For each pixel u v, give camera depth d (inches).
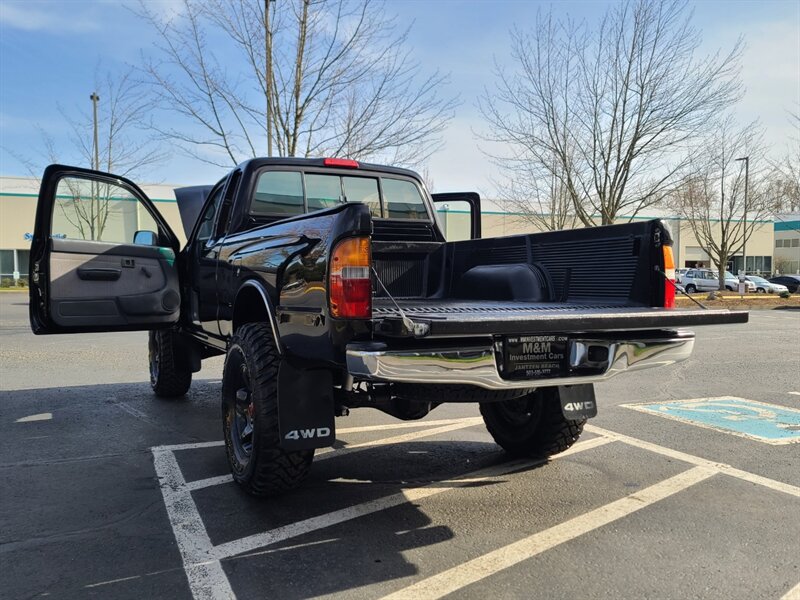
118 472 175.5
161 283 223.5
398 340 120.6
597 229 156.6
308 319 128.4
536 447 183.8
